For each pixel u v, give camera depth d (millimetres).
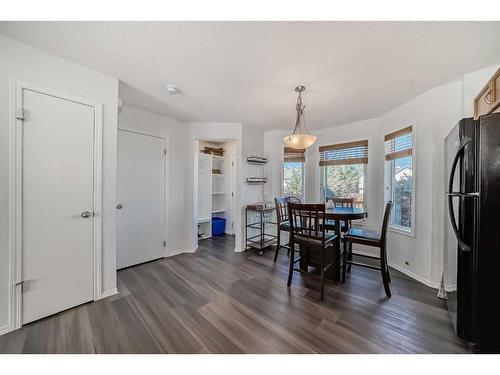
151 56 1734
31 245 1650
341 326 1641
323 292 2096
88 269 1963
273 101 2646
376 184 3291
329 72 1942
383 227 2162
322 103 2711
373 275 2629
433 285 2309
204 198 4453
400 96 2510
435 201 2320
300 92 2375
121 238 2785
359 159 3494
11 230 1562
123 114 2777
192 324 1661
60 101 1776
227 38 1493
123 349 1406
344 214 2412
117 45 1600
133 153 2895
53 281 1760
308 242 2199
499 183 1284
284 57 1714
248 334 1550
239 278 2523
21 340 1475
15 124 1570
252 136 3908
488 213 1310
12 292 1563
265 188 4102
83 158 1918
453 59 1740
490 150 1306
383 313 1816
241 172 3670
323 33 1423
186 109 2965
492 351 1302
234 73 1979
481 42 1514
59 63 1764
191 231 3580
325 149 3895
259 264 2990
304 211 2262
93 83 1960
